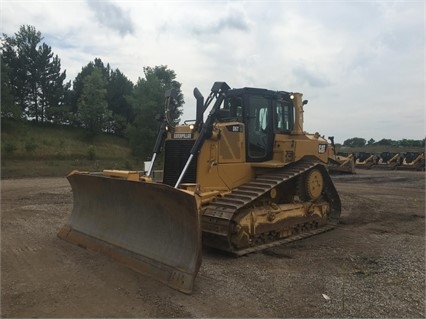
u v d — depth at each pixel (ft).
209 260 21.07
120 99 199.62
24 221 31.04
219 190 24.77
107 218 22.59
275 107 28.94
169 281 16.71
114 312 14.02
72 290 16.11
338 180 74.49
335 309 14.43
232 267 19.71
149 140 128.16
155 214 19.17
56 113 177.37
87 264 19.62
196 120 24.39
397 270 19.24
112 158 134.92
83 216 24.73
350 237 27.30
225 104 27.84
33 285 16.67
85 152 138.41
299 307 14.60
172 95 27.02
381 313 14.12
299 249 23.76
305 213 28.25
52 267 19.17
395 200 46.21
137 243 19.77
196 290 16.26
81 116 173.37
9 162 96.78
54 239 25.00
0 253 21.68
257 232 23.77
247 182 26.58
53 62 184.75
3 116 148.56
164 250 18.17
